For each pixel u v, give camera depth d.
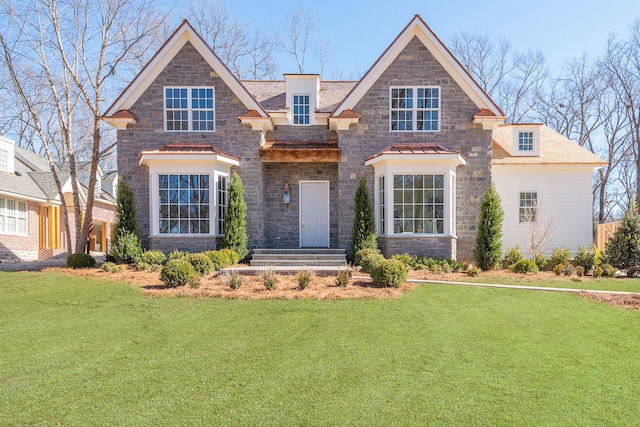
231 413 4.87
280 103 18.31
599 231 18.78
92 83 18.16
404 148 15.64
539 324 8.29
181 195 15.27
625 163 34.47
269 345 7.02
